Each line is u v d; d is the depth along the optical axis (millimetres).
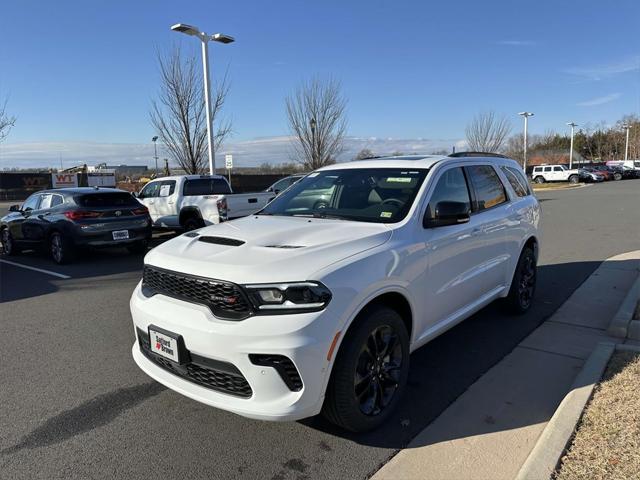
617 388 3502
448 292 4094
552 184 48969
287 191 4934
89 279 8672
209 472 2963
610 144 93125
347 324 2994
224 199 11797
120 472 2975
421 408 3672
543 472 2654
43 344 5227
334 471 2947
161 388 4113
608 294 6590
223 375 2990
